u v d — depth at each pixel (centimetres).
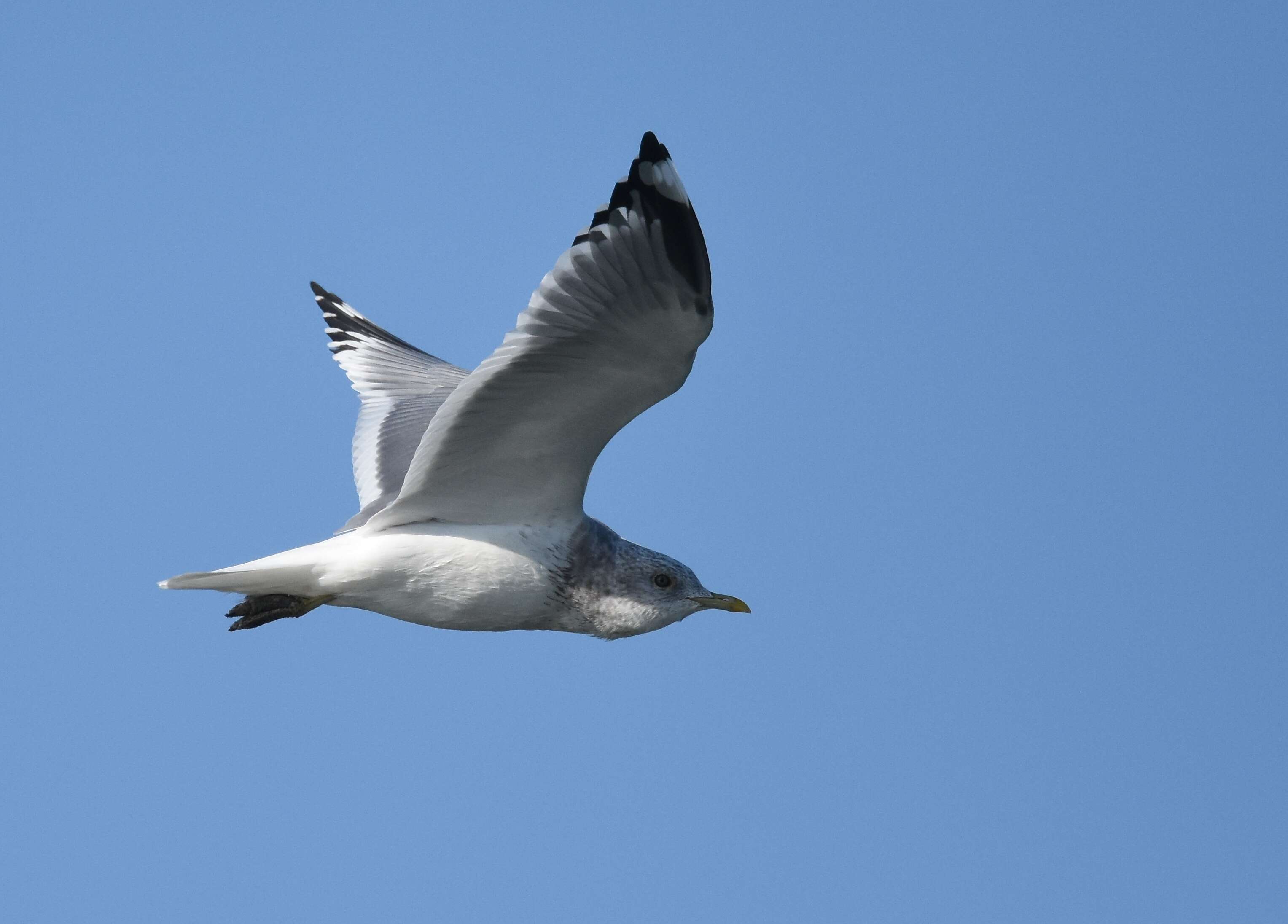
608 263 870
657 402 954
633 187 854
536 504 1044
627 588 1080
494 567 1036
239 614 1030
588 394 949
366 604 1049
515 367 917
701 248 845
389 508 1037
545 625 1087
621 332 897
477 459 1003
